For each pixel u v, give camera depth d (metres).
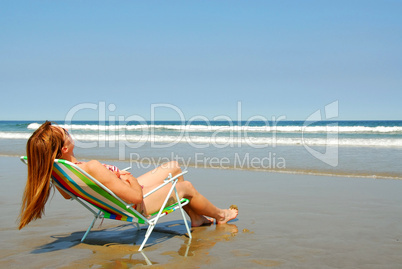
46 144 3.39
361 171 9.38
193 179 8.77
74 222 5.07
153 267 3.43
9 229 4.73
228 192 7.17
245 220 5.18
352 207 5.80
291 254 3.77
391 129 23.72
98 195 3.66
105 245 4.11
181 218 5.43
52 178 3.71
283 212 5.57
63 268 3.41
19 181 8.40
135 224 5.02
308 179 8.52
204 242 4.21
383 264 3.48
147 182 4.37
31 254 3.80
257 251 3.88
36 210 3.49
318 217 5.25
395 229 4.62
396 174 8.86
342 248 3.94
